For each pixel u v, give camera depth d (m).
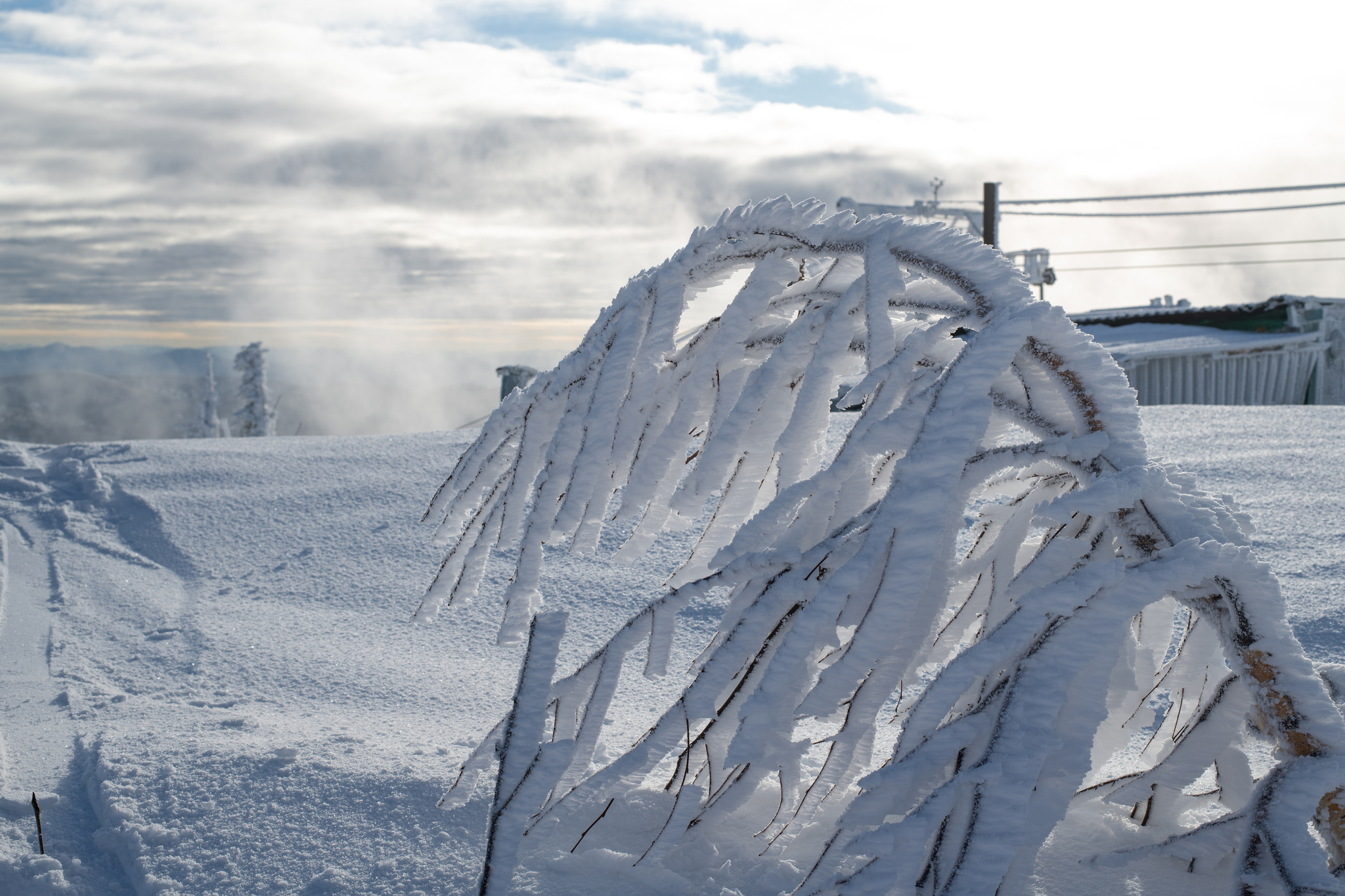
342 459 7.29
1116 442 1.64
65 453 7.72
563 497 2.08
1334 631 3.32
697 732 2.29
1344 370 17.08
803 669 1.78
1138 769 2.20
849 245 1.95
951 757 1.50
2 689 3.40
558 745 1.84
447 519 2.46
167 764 2.50
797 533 1.87
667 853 1.95
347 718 3.01
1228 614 1.58
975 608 2.13
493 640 3.90
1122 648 1.82
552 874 1.88
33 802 2.11
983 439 1.85
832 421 7.20
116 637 4.07
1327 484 5.35
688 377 2.13
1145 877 1.81
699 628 3.97
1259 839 1.49
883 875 1.38
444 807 2.18
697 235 2.17
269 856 2.03
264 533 5.61
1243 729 1.86
